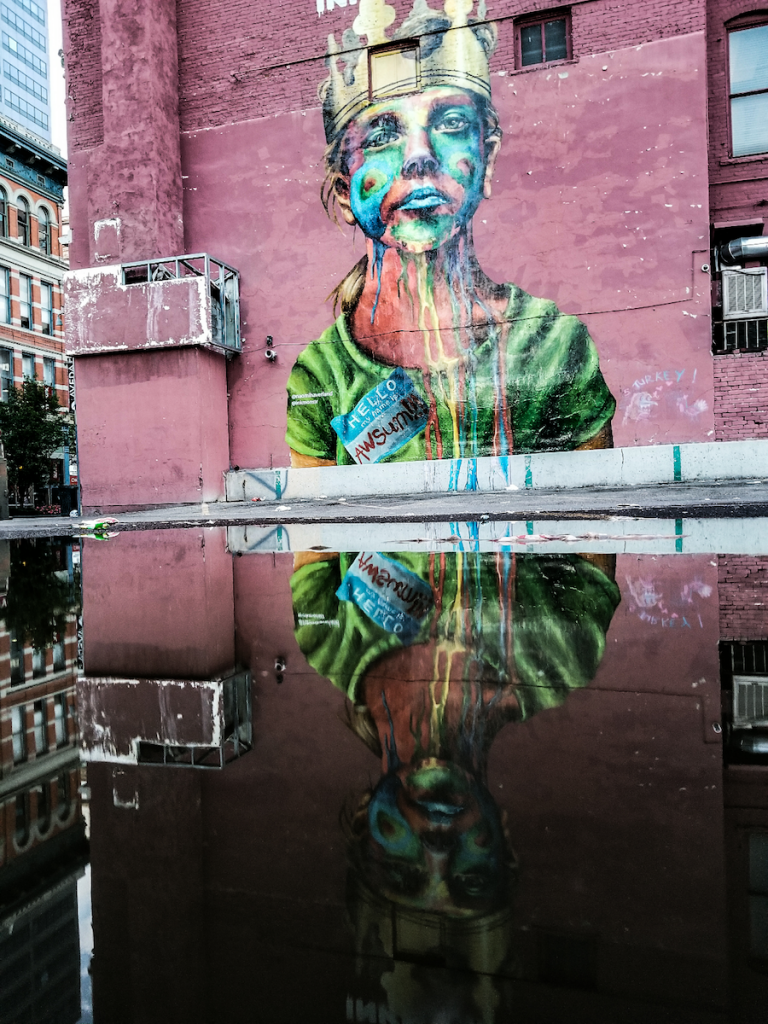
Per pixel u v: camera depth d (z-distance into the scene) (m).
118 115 12.11
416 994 0.52
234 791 0.96
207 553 5.12
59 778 1.03
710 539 4.48
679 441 10.52
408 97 11.64
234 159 12.55
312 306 12.20
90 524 9.29
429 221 11.56
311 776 1.00
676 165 10.48
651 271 10.61
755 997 0.50
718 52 11.04
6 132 27.67
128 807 0.91
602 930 0.59
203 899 0.67
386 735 1.17
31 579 4.03
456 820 0.83
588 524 6.02
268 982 0.53
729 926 0.59
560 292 11.01
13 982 0.56
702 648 1.74
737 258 10.73
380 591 2.90
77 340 11.98
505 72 11.19
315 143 12.13
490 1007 0.49
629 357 10.72
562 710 1.27
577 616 2.19
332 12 11.95
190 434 11.72
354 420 11.97
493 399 11.30
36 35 72.94
